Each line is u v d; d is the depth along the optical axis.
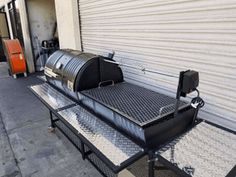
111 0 2.74
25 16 6.16
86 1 3.28
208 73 1.84
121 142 1.55
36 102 4.38
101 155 1.41
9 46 6.04
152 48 2.33
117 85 2.33
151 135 1.45
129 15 2.52
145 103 1.78
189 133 1.54
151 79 2.46
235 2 1.52
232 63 1.65
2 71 7.39
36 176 2.28
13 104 4.30
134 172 2.17
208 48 1.79
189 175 1.15
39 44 6.68
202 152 1.33
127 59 2.75
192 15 1.84
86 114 2.03
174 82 2.20
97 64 2.20
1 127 3.37
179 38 2.01
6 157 2.61
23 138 3.02
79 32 3.67
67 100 2.39
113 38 2.91
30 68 6.69
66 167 2.40
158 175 2.12
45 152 2.68
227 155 1.29
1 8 8.85
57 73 2.50
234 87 1.68
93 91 2.12
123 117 1.56
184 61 2.03
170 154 1.33
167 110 1.62
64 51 2.77
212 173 1.15
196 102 1.64
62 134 3.06
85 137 1.64
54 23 6.71
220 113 1.83
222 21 1.64
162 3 2.07
